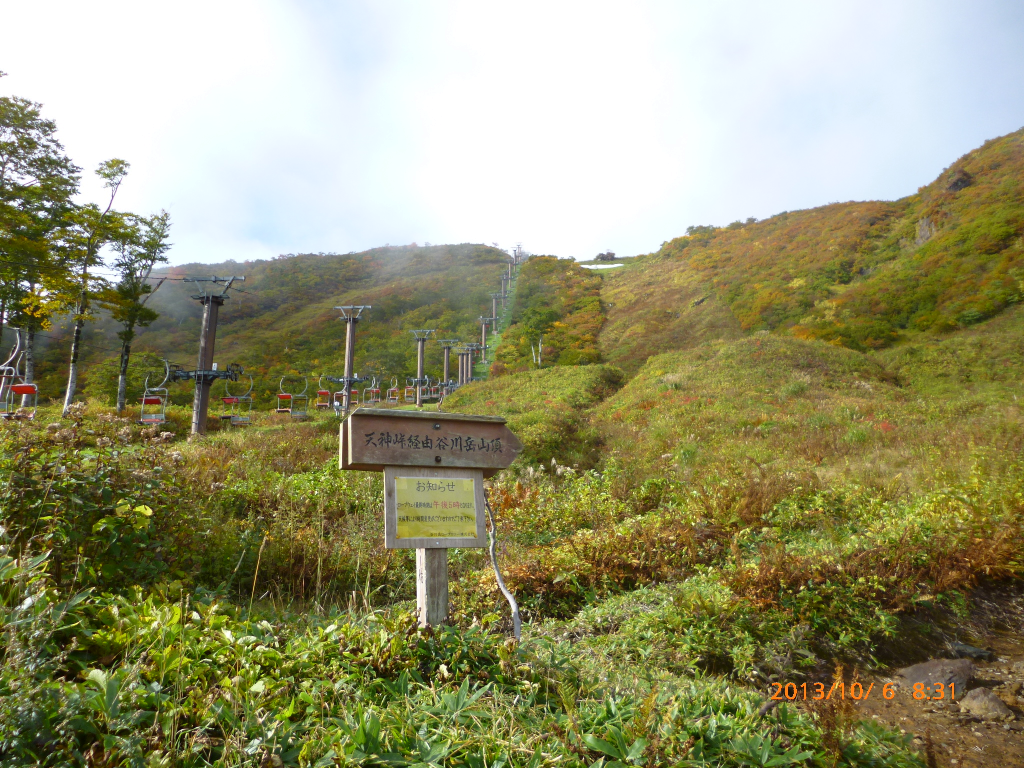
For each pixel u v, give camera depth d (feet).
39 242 62.69
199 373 59.47
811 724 8.63
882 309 130.72
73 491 10.76
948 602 14.80
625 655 12.00
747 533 19.97
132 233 70.54
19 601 6.63
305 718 6.68
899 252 165.99
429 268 385.91
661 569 17.63
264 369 203.00
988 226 139.03
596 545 18.35
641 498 27.89
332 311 285.64
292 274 378.32
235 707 6.00
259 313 306.76
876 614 13.83
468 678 7.94
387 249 449.06
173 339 240.73
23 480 10.21
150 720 5.89
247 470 27.35
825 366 90.33
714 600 13.94
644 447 47.67
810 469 29.94
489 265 369.30
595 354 162.71
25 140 63.21
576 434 57.93
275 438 45.21
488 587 16.12
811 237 205.98
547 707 7.72
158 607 8.60
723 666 12.41
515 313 247.29
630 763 6.37
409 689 7.68
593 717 7.47
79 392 133.69
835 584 14.74
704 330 161.27
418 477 9.76
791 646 12.74
